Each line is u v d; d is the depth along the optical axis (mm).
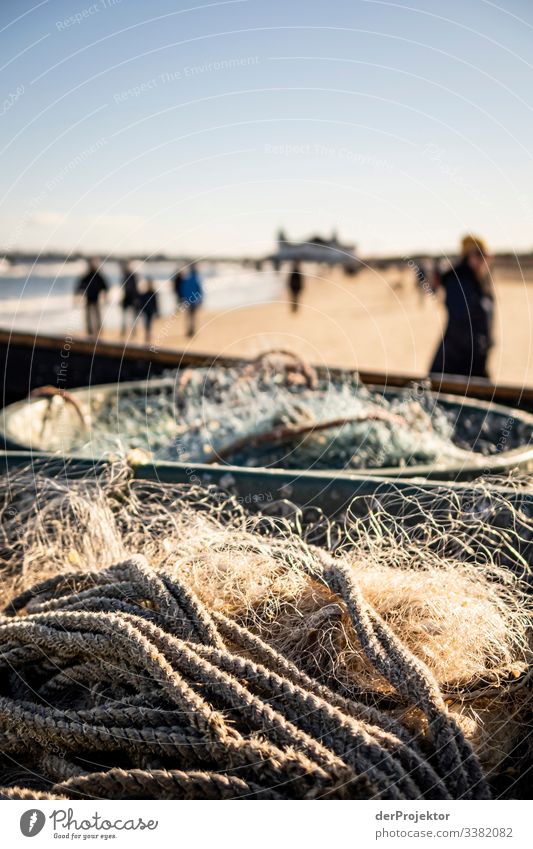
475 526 2000
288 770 1211
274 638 1635
